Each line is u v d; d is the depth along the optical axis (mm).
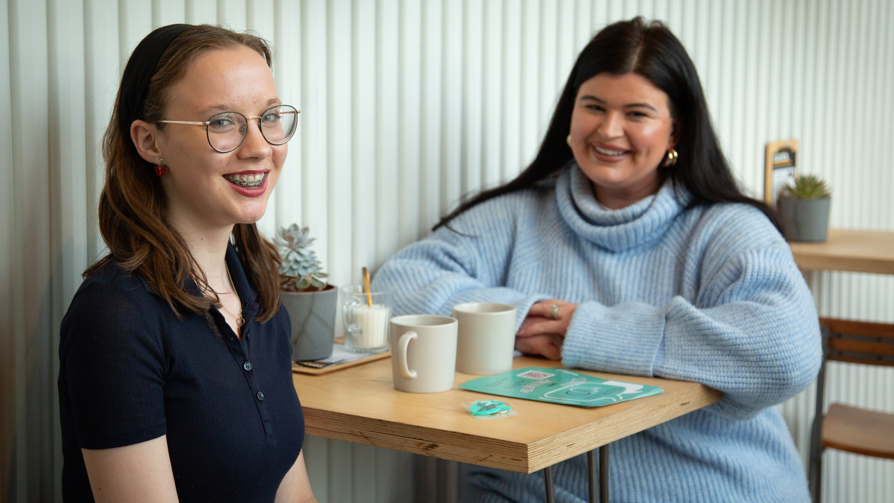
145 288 827
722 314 1196
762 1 2395
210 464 848
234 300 976
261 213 909
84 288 815
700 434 1324
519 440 846
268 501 931
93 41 1142
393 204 1581
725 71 2279
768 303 1204
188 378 837
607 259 1453
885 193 3168
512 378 1153
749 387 1138
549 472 1064
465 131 1692
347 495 1550
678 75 1397
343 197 1494
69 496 872
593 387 1092
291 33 1384
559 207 1513
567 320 1283
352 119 1495
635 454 1324
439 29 1622
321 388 1105
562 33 1849
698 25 2178
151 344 807
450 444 892
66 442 867
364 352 1306
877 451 1850
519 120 1796
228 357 878
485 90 1719
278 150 908
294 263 1250
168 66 857
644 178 1469
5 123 1063
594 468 1095
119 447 778
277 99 911
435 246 1524
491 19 1707
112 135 915
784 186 2354
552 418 941
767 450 1393
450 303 1392
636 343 1191
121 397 778
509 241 1562
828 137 2775
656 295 1413
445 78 1643
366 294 1313
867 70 2969
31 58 1081
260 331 979
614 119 1389
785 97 2535
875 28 2996
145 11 1201
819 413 1941
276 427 925
